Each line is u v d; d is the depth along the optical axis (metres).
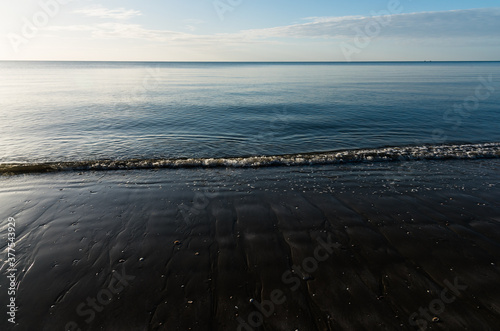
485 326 3.70
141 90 35.09
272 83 46.25
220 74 75.69
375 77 59.56
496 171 9.98
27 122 17.11
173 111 21.22
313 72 86.50
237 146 13.20
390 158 11.40
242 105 24.09
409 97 28.11
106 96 29.17
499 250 5.38
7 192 8.06
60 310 4.00
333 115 20.00
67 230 6.12
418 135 14.98
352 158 11.30
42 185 8.62
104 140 13.77
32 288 4.41
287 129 16.36
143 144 13.27
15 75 67.06
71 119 18.05
